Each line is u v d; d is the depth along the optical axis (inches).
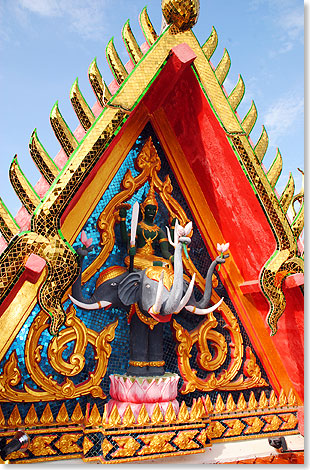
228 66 158.4
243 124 157.6
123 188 153.3
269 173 156.5
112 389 137.0
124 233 146.8
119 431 122.6
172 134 167.9
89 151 125.4
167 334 155.7
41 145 126.8
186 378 150.0
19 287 121.8
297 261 147.8
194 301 149.8
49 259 116.6
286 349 165.5
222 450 142.7
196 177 171.2
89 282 143.4
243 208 155.9
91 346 141.3
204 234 169.3
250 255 163.3
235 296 167.9
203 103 147.0
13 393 123.4
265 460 140.1
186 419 131.6
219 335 161.0
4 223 119.1
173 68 142.6
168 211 165.6
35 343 128.0
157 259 147.1
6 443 116.7
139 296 135.8
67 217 138.9
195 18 141.1
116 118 129.7
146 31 152.9
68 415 131.0
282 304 146.9
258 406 159.0
